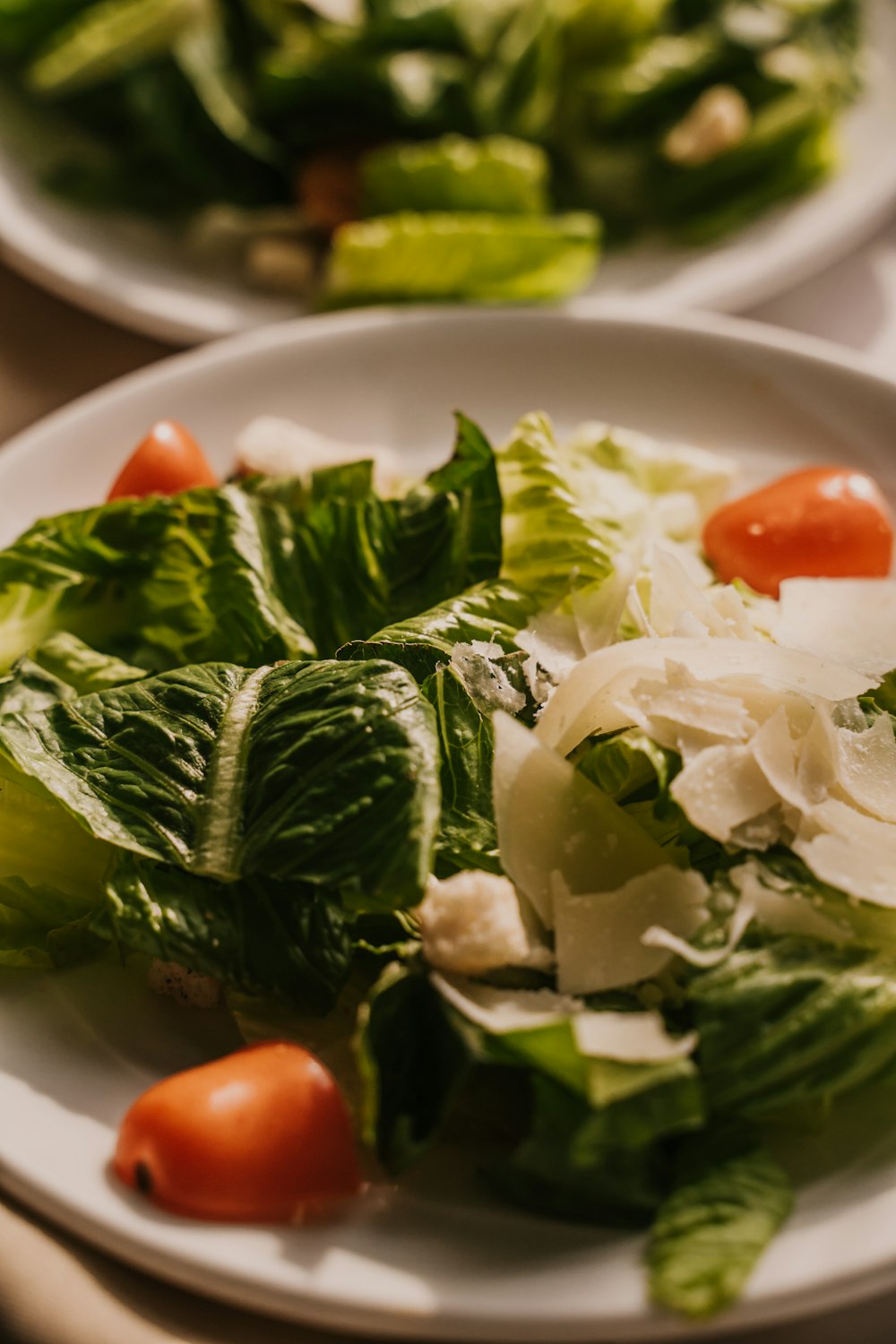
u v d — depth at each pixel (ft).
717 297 1.54
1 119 1.71
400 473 1.35
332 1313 0.97
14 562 1.21
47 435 1.34
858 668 1.13
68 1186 1.01
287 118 1.70
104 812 1.08
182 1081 1.02
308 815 1.04
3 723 1.10
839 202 1.62
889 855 1.06
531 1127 1.03
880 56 1.78
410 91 1.66
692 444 1.39
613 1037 1.00
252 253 1.60
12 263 1.58
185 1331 1.00
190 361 1.40
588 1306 0.96
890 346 1.55
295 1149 1.01
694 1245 0.98
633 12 1.72
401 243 1.52
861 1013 1.02
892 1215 0.99
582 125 1.71
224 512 1.20
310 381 1.41
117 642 1.22
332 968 1.05
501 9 1.71
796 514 1.24
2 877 1.12
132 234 1.63
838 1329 1.02
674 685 1.09
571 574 1.19
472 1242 1.00
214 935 1.06
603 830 1.07
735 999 1.02
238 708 1.09
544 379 1.42
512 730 1.07
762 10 1.74
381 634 1.13
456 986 1.03
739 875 1.05
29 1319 0.98
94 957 1.12
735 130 1.63
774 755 1.07
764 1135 1.04
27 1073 1.07
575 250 1.54
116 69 1.68
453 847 1.08
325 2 1.73
